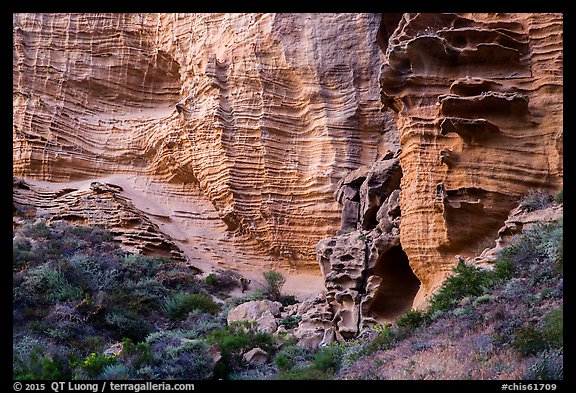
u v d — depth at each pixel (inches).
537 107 677.3
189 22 1330.0
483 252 637.3
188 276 1044.5
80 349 715.4
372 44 1162.6
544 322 455.5
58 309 786.2
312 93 1157.7
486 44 695.1
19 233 1075.3
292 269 1146.7
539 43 697.0
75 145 1364.4
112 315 810.2
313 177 1123.9
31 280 852.6
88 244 1072.8
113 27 1422.2
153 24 1409.9
